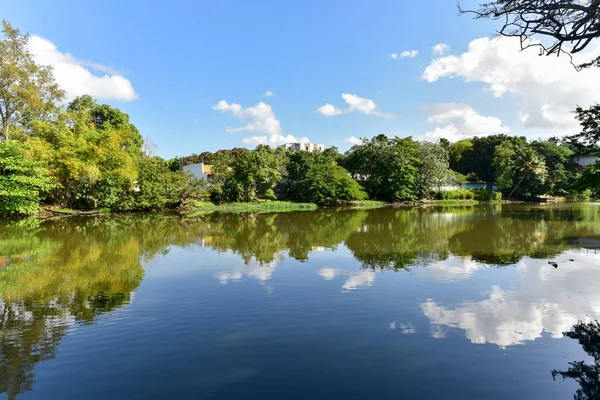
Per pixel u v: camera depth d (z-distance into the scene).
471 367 5.10
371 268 10.91
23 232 18.22
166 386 4.64
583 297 8.11
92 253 13.31
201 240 16.52
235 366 5.13
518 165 53.03
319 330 6.36
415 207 40.19
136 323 6.68
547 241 15.85
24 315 7.10
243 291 8.65
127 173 28.67
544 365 5.16
